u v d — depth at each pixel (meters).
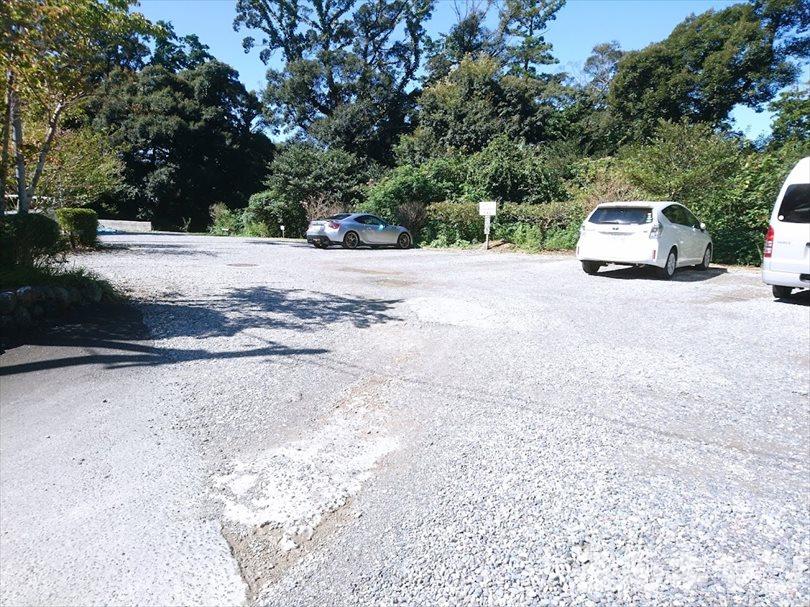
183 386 4.52
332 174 29.59
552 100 39.84
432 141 32.97
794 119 31.64
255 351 5.51
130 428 3.74
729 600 2.17
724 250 14.34
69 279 6.92
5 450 3.44
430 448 3.48
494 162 23.39
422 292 9.16
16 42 6.38
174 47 44.75
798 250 8.30
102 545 2.56
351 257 15.42
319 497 2.94
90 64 8.34
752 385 4.68
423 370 5.02
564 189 23.34
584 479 3.08
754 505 2.83
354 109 40.56
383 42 47.19
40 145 9.83
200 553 2.51
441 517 2.74
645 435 3.66
